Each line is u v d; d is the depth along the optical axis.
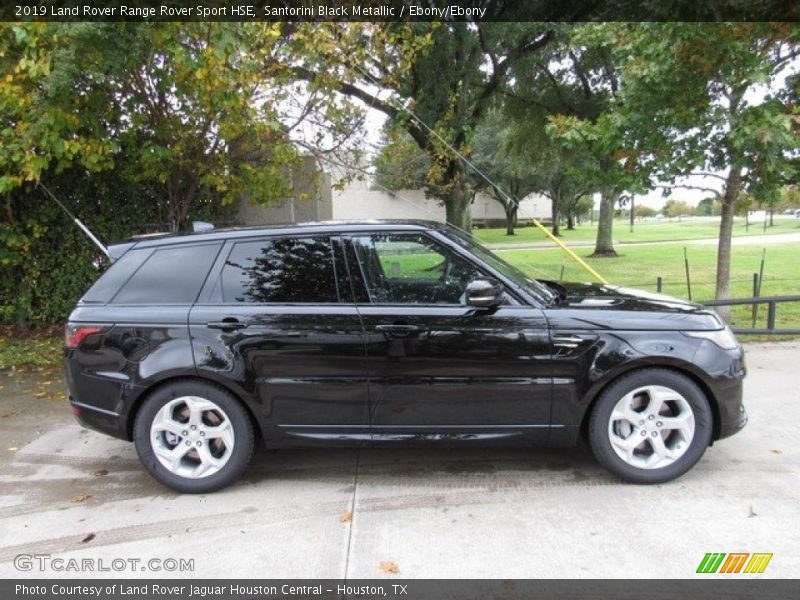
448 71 12.71
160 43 5.33
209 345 3.65
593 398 3.66
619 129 6.90
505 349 3.60
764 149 6.21
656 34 6.04
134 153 6.73
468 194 13.87
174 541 3.25
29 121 5.43
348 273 3.75
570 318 3.62
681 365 3.57
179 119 6.49
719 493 3.59
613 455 3.68
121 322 3.72
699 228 50.16
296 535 3.27
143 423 3.73
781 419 4.74
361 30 6.77
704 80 6.30
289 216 9.92
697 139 6.83
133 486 3.95
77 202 7.97
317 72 6.43
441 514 3.45
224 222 8.84
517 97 18.53
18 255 7.70
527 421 3.67
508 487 3.76
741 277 12.73
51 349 7.43
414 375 3.63
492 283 3.71
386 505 3.58
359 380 3.65
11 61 5.21
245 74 5.71
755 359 6.48
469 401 3.66
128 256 3.92
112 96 6.17
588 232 45.66
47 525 3.46
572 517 3.36
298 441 3.76
